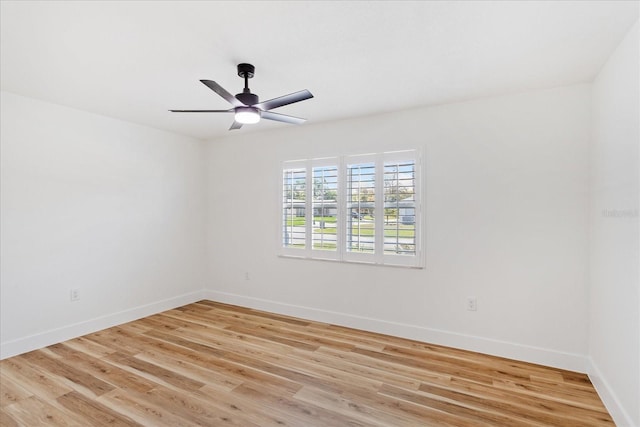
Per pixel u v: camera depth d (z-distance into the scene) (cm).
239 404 219
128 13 172
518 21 179
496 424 199
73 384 242
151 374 258
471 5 166
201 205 473
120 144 374
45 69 240
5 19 176
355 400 224
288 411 212
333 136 371
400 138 334
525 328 281
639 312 172
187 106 326
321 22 181
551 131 271
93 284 349
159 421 202
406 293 332
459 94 288
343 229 366
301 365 273
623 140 194
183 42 202
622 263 194
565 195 266
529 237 279
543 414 208
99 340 325
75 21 179
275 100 225
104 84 270
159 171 416
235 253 448
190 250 458
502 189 289
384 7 168
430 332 320
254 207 430
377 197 345
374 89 278
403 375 257
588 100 259
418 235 325
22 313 296
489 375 257
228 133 436
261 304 425
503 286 289
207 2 162
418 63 230
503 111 288
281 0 161
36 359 283
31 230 303
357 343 319
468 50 212
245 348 307
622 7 166
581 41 199
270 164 417
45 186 313
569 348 266
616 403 199
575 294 263
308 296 390
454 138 309
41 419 203
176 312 416
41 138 310
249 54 218
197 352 298
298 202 395
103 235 359
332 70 242
